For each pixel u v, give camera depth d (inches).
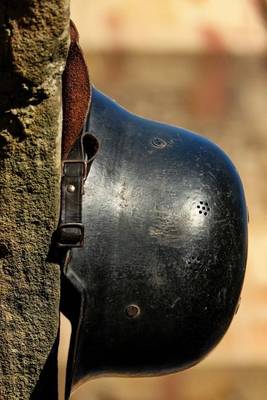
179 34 287.4
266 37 291.9
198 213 141.5
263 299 272.7
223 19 291.9
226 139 291.7
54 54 126.6
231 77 290.2
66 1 125.3
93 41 283.3
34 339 135.5
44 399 136.5
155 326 139.9
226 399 265.1
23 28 124.9
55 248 133.2
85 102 135.3
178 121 289.4
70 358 136.3
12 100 127.7
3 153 130.1
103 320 138.3
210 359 264.2
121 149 141.9
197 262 140.6
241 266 144.8
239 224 144.9
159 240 139.3
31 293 134.3
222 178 145.1
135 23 287.0
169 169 142.4
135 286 138.3
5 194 131.6
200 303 141.3
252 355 264.8
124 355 140.9
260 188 290.4
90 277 136.3
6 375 136.3
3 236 132.7
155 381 264.1
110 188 138.7
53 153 130.6
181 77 287.4
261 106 291.9
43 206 132.2
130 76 285.4
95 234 136.7
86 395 262.5
